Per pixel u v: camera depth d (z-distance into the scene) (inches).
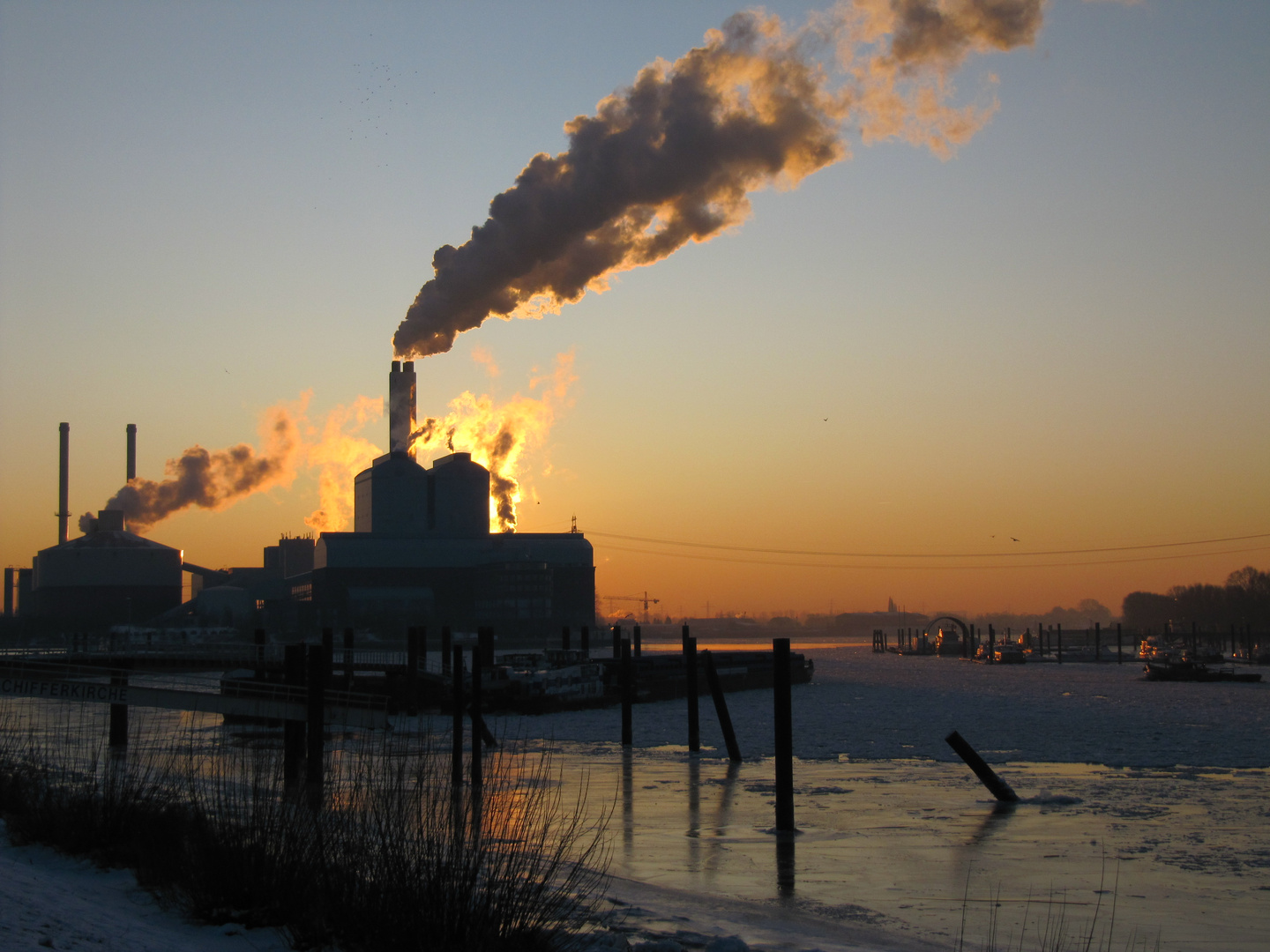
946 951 763.4
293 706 1615.4
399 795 682.8
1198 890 966.4
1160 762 1903.3
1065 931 830.5
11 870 682.8
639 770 1798.7
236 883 603.8
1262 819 1325.0
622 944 623.5
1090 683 4852.4
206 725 2514.8
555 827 1169.4
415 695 2908.5
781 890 954.1
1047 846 1161.4
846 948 755.4
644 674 3582.7
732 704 3400.6
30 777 949.8
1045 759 1961.1
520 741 2233.0
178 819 762.2
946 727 2593.5
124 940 539.8
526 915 572.7
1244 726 2600.9
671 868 1042.1
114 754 1594.5
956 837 1216.2
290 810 686.5
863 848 1151.6
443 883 557.9
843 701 3617.1
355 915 553.3
